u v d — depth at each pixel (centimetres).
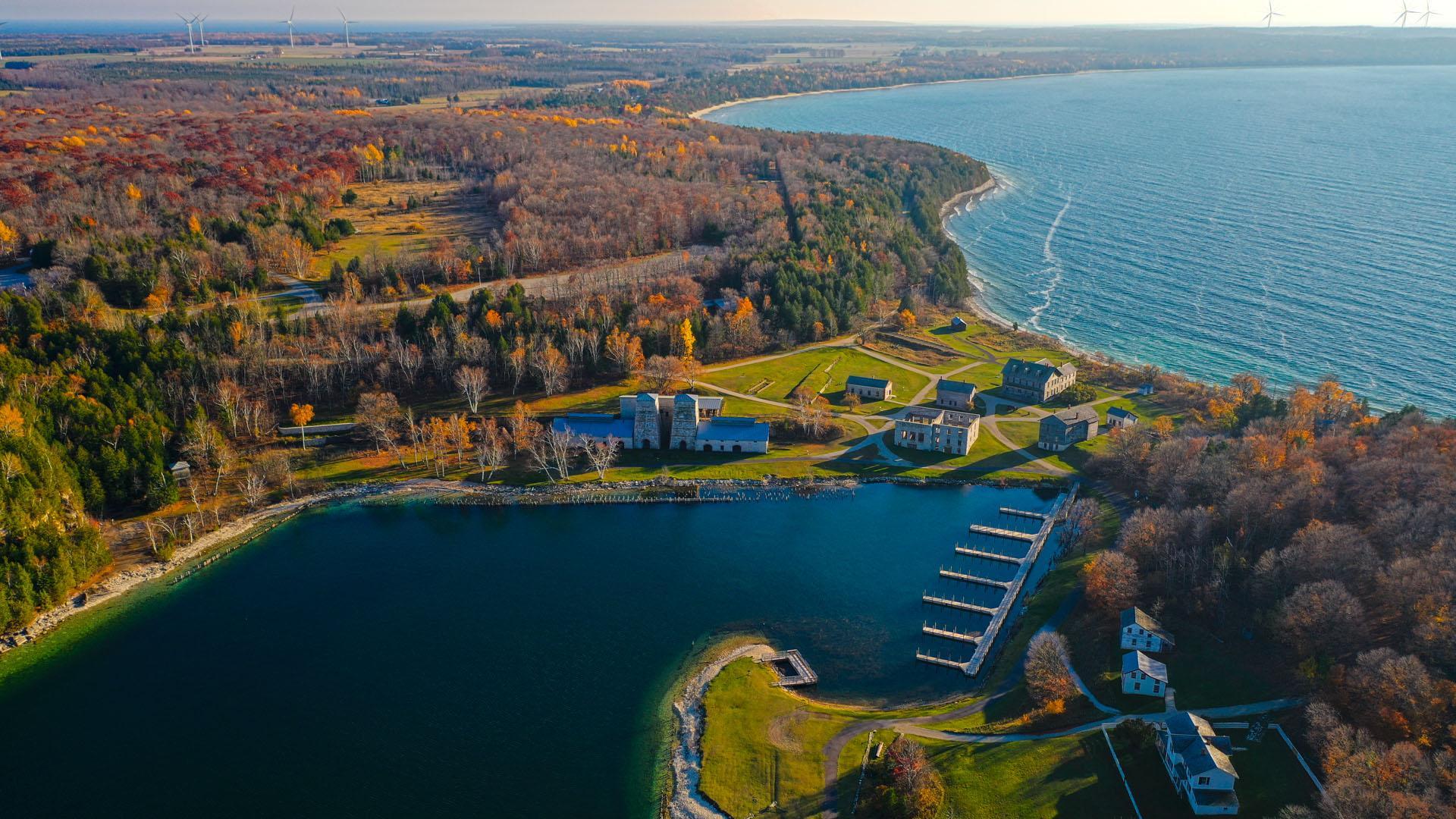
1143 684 14788
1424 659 13775
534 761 14438
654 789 13900
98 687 16288
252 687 16200
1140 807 12775
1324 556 15875
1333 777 12244
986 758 13900
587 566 19912
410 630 17712
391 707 15638
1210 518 18275
